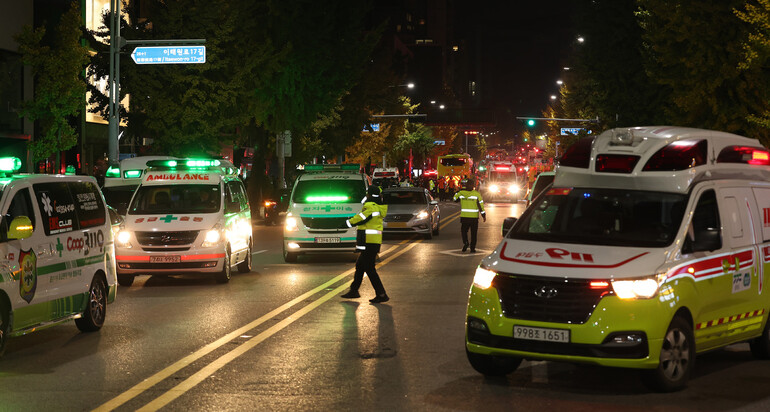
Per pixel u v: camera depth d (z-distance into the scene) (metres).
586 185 9.78
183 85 38.38
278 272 20.42
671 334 8.56
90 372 9.63
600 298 8.30
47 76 35.31
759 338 10.35
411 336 11.76
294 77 45.19
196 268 17.88
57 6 41.78
